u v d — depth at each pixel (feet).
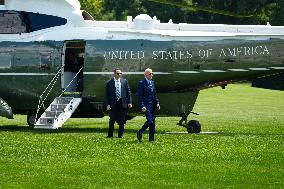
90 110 93.86
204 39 90.02
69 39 92.58
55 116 88.63
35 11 94.07
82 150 66.49
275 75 90.58
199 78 90.68
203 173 53.83
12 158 61.11
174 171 54.65
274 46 88.63
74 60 95.30
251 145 71.61
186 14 354.74
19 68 93.50
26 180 50.49
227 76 90.22
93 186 48.55
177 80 91.09
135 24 93.76
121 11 357.00
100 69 91.71
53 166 56.65
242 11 336.90
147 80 74.38
